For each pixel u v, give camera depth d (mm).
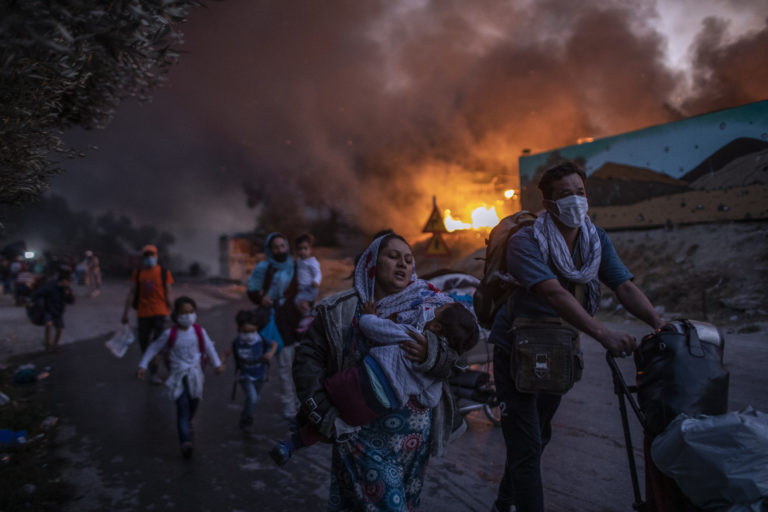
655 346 2271
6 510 3652
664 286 9430
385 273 2359
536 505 2705
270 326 5492
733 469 1861
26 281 16578
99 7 2086
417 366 2193
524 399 2775
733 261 9031
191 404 5086
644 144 11070
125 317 7609
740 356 6281
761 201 9336
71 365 8844
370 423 2262
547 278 2551
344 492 2334
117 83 4258
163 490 4086
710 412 2117
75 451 4945
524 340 2666
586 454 4289
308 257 5598
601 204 12039
